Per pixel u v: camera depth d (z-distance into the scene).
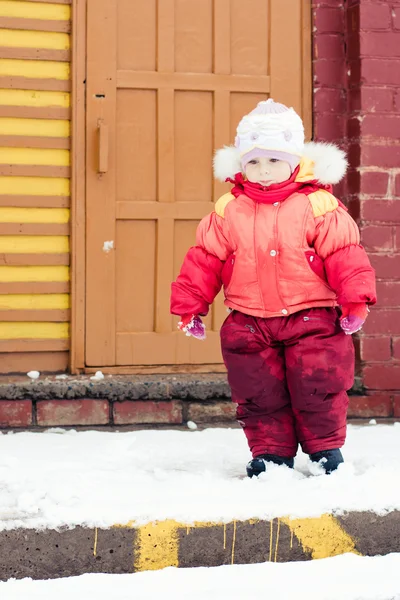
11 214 6.00
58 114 6.06
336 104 6.37
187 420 5.86
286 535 3.61
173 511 3.54
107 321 6.06
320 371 4.06
